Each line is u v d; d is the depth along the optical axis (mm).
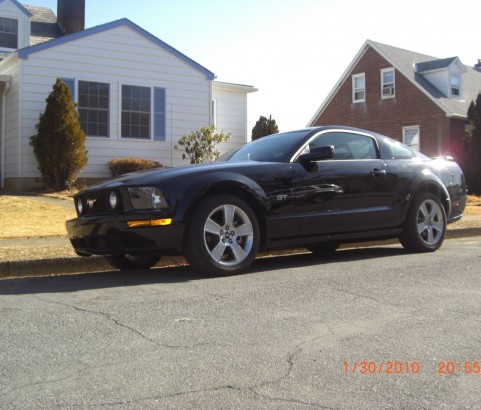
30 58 14922
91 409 2531
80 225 5457
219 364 3068
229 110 20828
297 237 5930
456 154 26109
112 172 15492
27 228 9211
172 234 5180
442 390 2748
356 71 30141
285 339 3488
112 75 16156
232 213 5477
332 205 6137
